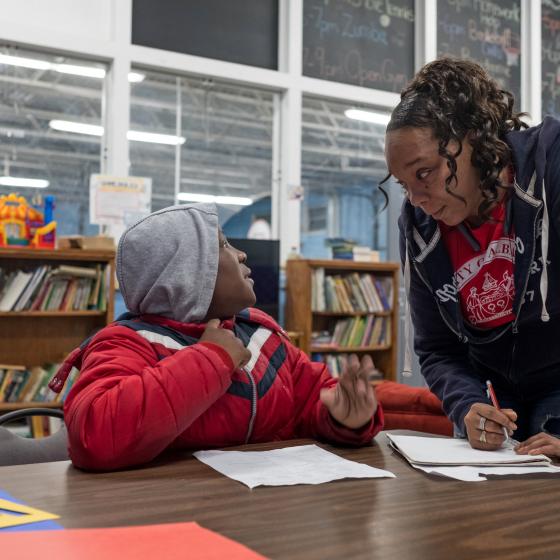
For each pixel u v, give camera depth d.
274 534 0.75
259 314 1.51
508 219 1.45
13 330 4.14
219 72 5.28
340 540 0.73
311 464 1.13
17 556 0.65
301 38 5.65
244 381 1.34
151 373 1.14
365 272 5.48
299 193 5.58
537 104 6.90
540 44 6.98
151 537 0.71
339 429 1.33
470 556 0.69
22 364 4.16
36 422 3.99
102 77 5.02
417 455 1.19
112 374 1.18
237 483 1.00
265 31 5.57
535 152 1.40
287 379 1.45
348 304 5.20
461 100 1.30
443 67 1.34
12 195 4.01
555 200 1.40
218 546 0.68
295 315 5.16
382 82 6.09
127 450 1.08
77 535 0.71
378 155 6.46
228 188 5.71
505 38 6.78
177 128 5.52
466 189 1.35
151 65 5.05
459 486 1.00
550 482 1.04
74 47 4.75
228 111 5.65
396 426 2.72
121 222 4.62
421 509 0.87
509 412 1.30
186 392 1.14
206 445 1.30
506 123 1.42
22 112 5.02
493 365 1.65
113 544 0.68
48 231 4.05
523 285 1.47
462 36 6.50
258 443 1.35
